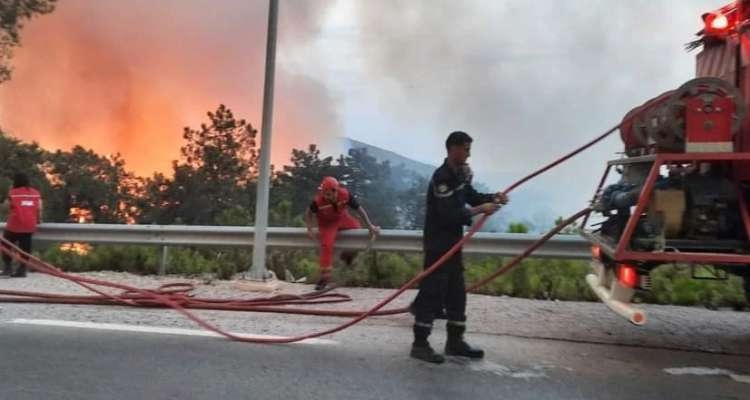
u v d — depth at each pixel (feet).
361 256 30.73
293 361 18.39
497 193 19.03
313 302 26.03
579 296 27.55
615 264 18.86
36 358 18.25
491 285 28.63
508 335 21.65
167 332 21.22
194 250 34.73
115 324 22.20
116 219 101.76
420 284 18.72
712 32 20.65
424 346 18.51
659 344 20.79
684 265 20.03
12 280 30.60
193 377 16.88
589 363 18.69
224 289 29.01
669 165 18.28
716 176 18.07
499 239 28.89
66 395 15.43
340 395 15.74
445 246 18.62
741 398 16.02
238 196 81.51
